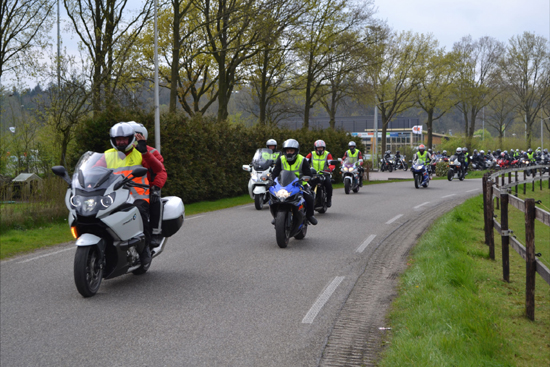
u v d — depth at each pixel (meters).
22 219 11.84
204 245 9.57
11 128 20.91
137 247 6.44
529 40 59.22
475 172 42.03
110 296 6.14
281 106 40.66
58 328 5.01
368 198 18.98
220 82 28.33
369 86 42.03
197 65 33.91
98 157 6.29
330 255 8.62
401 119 108.38
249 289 6.45
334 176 30.41
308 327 5.04
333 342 4.63
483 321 4.67
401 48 52.94
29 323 5.16
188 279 6.97
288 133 26.56
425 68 53.31
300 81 36.69
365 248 9.23
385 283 6.71
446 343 4.16
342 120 107.75
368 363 4.17
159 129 16.55
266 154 16.25
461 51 57.22
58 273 7.37
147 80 29.30
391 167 50.78
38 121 19.73
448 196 19.56
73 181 6.01
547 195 21.47
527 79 60.75
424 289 5.90
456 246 8.64
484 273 7.18
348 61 36.84
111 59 19.89
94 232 6.00
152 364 4.16
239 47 26.06
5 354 4.37
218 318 5.32
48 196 12.95
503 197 7.02
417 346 4.12
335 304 5.80
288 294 6.23
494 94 61.59
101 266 6.11
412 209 15.26
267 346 4.54
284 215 9.12
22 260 8.30
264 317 5.35
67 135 19.11
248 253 8.80
